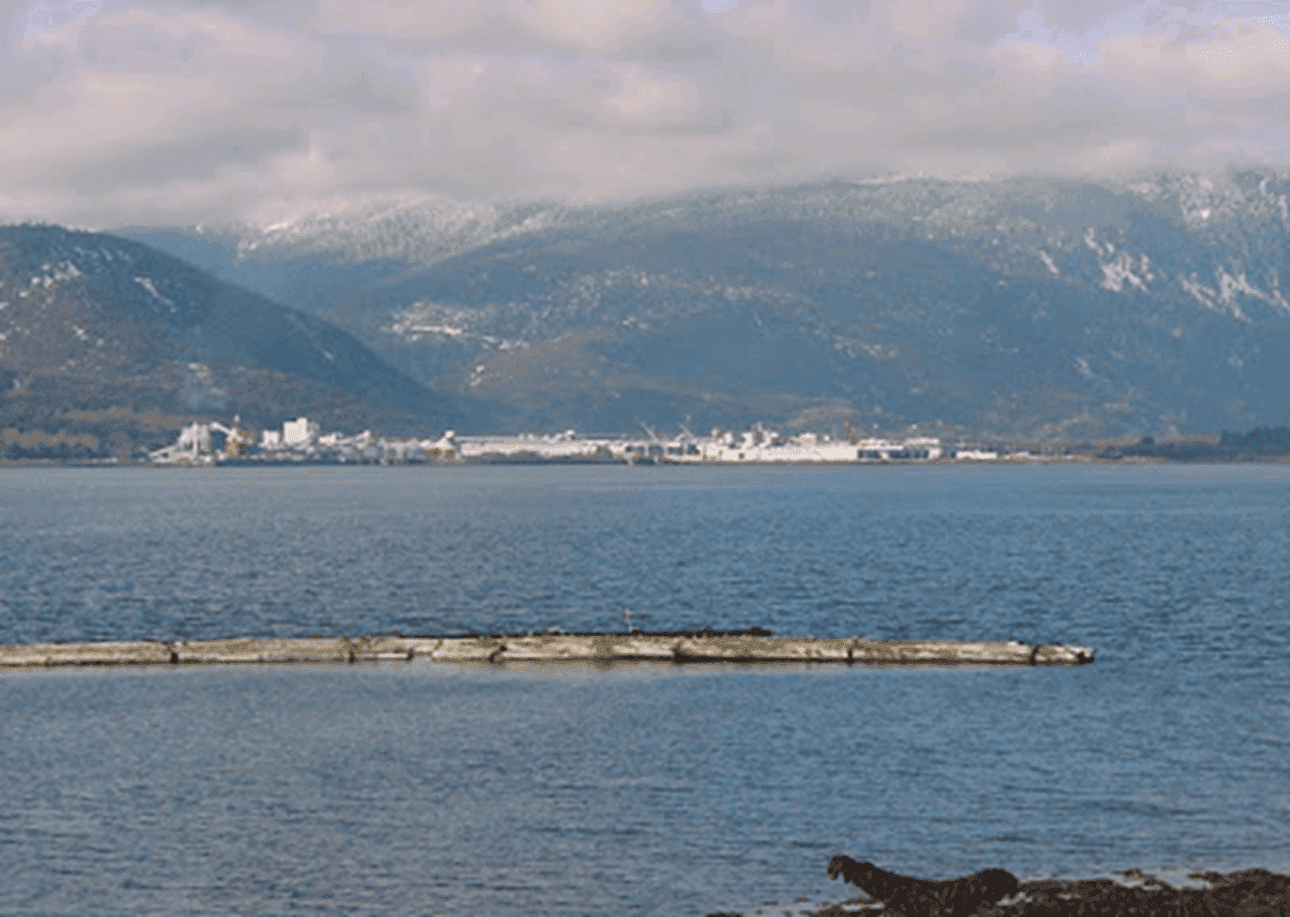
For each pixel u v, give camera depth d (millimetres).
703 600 166625
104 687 104188
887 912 54062
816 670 109812
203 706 96875
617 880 60219
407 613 156125
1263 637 130250
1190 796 71312
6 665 113312
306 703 97750
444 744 84688
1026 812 68812
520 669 111375
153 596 173375
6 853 64000
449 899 58375
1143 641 127688
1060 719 90062
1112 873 60156
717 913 56500
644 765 79000
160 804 71688
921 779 75125
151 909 57406
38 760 81188
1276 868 60688
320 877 60844
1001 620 146125
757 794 72625
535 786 74750
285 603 165500
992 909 54125
